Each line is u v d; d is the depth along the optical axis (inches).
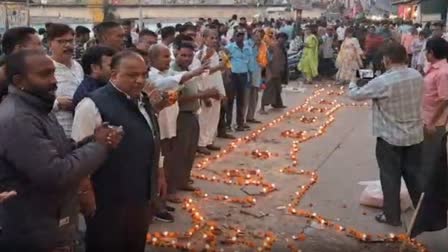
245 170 310.8
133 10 2279.8
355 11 1956.2
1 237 117.3
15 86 117.9
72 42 188.7
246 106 428.1
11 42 169.0
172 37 308.8
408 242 210.1
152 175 152.3
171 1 2356.1
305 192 275.9
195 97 253.6
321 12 2292.1
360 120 481.4
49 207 119.6
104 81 174.1
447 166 212.1
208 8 2388.0
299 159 341.7
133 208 147.5
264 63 470.6
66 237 126.1
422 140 218.2
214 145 368.2
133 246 152.1
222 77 370.6
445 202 209.6
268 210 248.1
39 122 117.1
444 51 220.4
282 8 2240.4
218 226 227.0
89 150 121.6
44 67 117.3
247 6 2347.4
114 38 209.5
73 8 1987.0
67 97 178.1
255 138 394.3
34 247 118.0
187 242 209.2
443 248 210.7
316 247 209.2
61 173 115.6
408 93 216.2
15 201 116.3
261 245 208.2
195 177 294.5
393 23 1178.6
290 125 450.3
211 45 324.8
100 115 144.4
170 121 235.3
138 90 147.7
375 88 218.5
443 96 214.7
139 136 146.1
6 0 577.0
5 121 114.0
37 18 1939.0
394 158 224.1
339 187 284.5
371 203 254.1
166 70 229.8
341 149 370.0
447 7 898.1
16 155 113.5
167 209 240.2
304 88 685.3
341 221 236.7
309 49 724.0
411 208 246.1
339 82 729.0
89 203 142.0
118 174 144.6
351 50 714.2
